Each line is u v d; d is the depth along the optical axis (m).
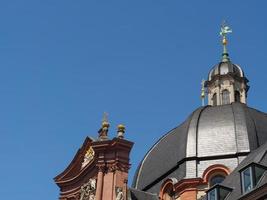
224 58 82.75
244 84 79.06
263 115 70.00
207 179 62.66
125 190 57.56
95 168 61.44
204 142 65.50
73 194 65.75
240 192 46.62
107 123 63.19
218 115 68.06
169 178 65.25
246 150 63.81
